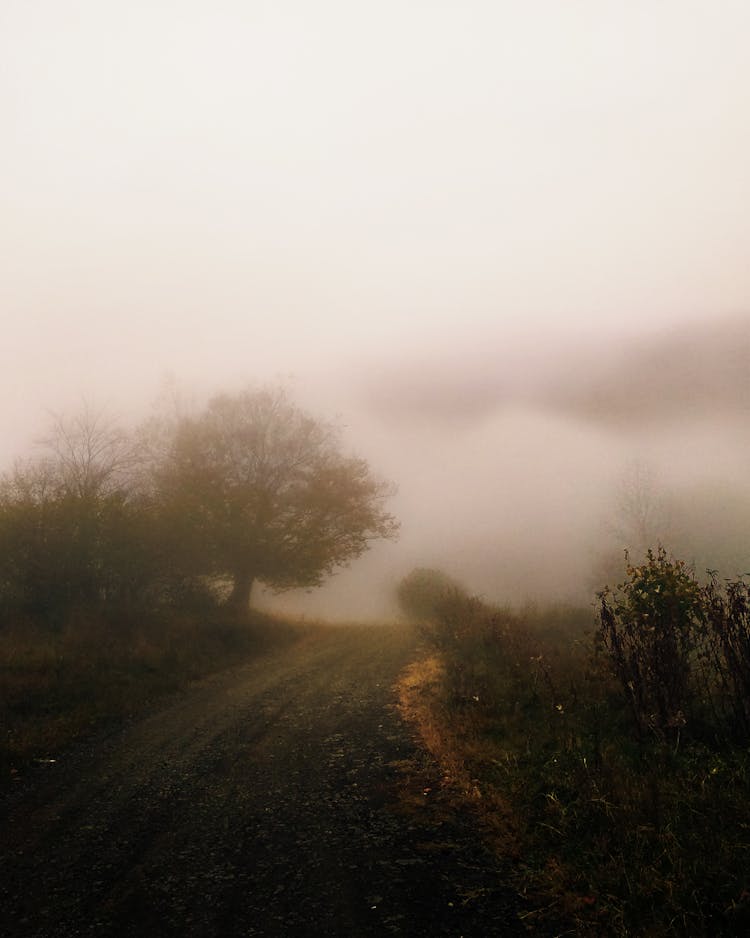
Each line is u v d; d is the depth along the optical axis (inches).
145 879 159.0
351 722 308.5
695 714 222.2
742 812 153.3
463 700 312.8
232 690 414.0
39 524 581.3
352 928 130.6
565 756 208.7
